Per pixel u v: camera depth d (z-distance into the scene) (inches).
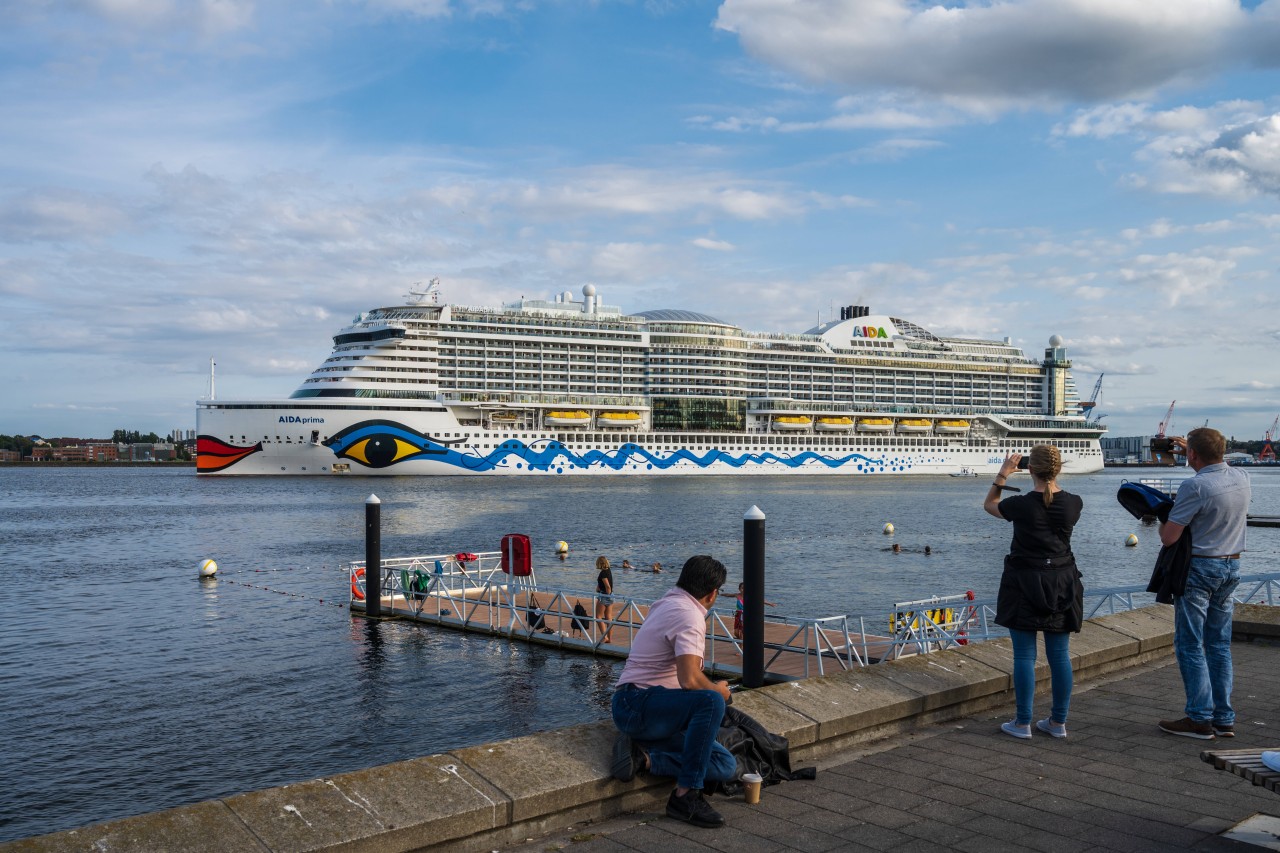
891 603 1691.7
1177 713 438.0
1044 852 281.3
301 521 3444.9
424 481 6058.1
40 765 837.8
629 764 320.5
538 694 1042.7
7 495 5723.4
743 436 6752.0
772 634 1219.2
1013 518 399.2
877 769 360.5
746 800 327.0
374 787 287.6
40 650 1282.0
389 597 1578.5
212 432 5826.8
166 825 257.1
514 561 1296.8
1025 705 399.2
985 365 7819.9
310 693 1056.8
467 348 6003.9
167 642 1325.0
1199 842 288.8
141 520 3590.1
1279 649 576.4
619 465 6314.0
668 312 7017.7
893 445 7293.3
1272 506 4301.2
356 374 5738.2
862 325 7544.3
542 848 292.0
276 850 255.8
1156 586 415.2
